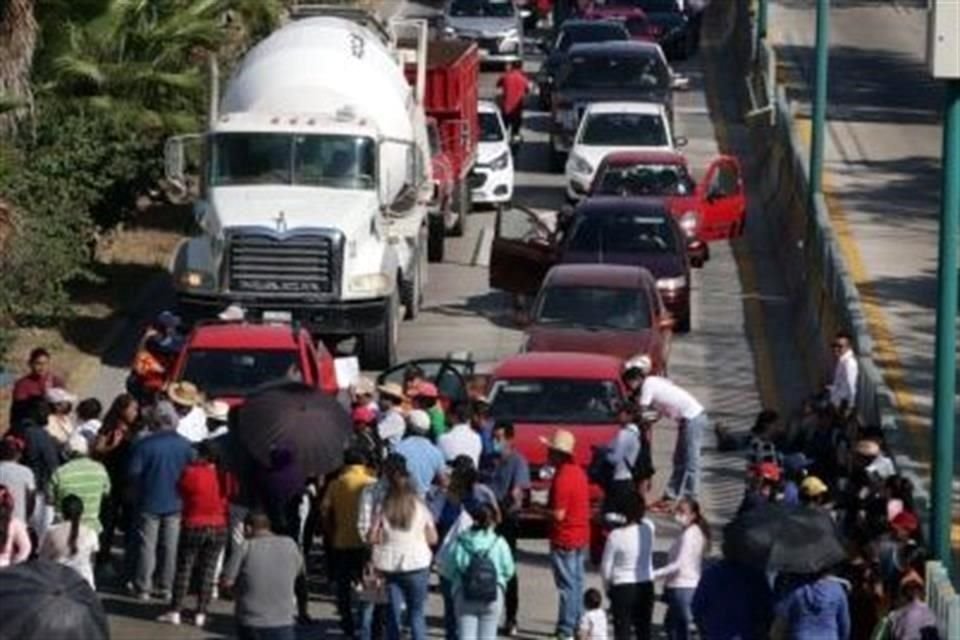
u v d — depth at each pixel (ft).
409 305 299.79
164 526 189.16
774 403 271.28
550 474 188.44
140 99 309.83
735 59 514.27
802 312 296.92
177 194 296.51
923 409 257.34
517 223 363.35
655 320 266.16
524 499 191.31
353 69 290.56
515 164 416.67
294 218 273.54
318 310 273.33
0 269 267.39
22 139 283.79
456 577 166.40
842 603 149.69
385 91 290.97
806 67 504.02
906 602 148.25
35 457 191.62
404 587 171.53
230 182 279.49
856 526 172.24
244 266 273.33
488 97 456.86
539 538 211.00
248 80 290.56
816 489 175.32
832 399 221.66
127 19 311.27
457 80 342.85
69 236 281.33
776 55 504.84
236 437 183.93
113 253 328.08
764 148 401.08
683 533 172.96
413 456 187.11
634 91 408.26
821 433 210.59
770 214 365.20
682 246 302.04
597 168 352.08
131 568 191.62
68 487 182.09
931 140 429.79
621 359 256.52
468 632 166.71
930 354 281.95
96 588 190.08
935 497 178.50
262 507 183.93
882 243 345.72
